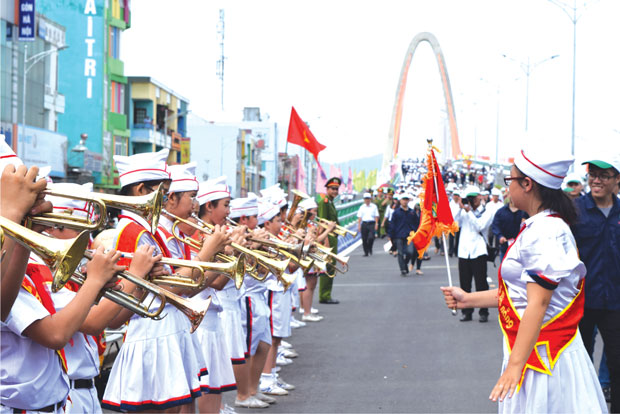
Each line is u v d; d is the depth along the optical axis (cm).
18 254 289
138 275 372
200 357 541
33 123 3594
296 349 1002
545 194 401
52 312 340
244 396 716
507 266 402
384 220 2973
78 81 4631
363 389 780
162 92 5700
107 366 677
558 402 392
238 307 682
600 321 630
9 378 312
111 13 4809
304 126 1448
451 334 1095
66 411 350
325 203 1377
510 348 407
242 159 7581
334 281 1805
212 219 616
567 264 383
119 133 4959
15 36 3288
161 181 482
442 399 730
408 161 8219
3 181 275
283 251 628
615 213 626
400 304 1412
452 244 2433
